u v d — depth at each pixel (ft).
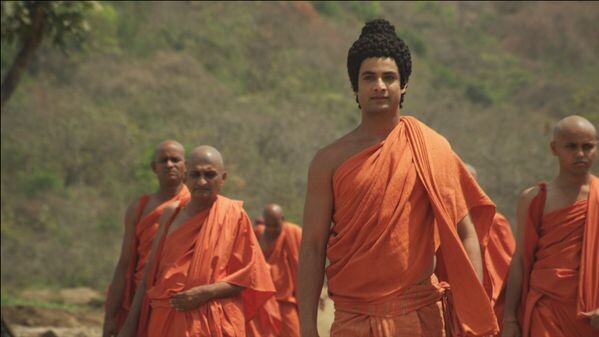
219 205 33.35
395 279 20.74
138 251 39.63
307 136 182.09
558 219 29.86
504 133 187.62
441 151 21.50
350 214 21.09
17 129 169.58
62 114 177.17
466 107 212.84
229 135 177.27
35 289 121.70
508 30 254.47
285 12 245.45
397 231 20.68
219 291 32.22
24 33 64.64
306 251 21.98
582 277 28.94
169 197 39.91
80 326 79.25
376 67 21.53
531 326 30.01
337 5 263.70
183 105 190.49
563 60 237.45
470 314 20.99
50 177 156.76
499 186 153.48
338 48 240.32
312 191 21.95
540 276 29.91
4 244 135.13
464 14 266.77
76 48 200.44
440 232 20.95
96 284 126.52
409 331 20.76
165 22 225.56
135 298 34.09
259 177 161.17
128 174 163.84
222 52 223.51
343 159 21.59
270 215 57.82
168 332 32.42
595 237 29.27
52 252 133.39
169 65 208.64
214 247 32.63
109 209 152.66
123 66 203.10
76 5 64.95
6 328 58.59
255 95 209.97
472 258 21.61
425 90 219.82
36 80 188.34
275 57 225.56
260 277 33.40
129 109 186.91
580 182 30.09
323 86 221.46
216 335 31.83
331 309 88.58
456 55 244.63
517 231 31.19
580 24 247.70
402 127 21.58
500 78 233.35
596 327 28.40
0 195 150.41
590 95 210.38
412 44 247.29
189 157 33.68
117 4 222.07
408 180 20.89
